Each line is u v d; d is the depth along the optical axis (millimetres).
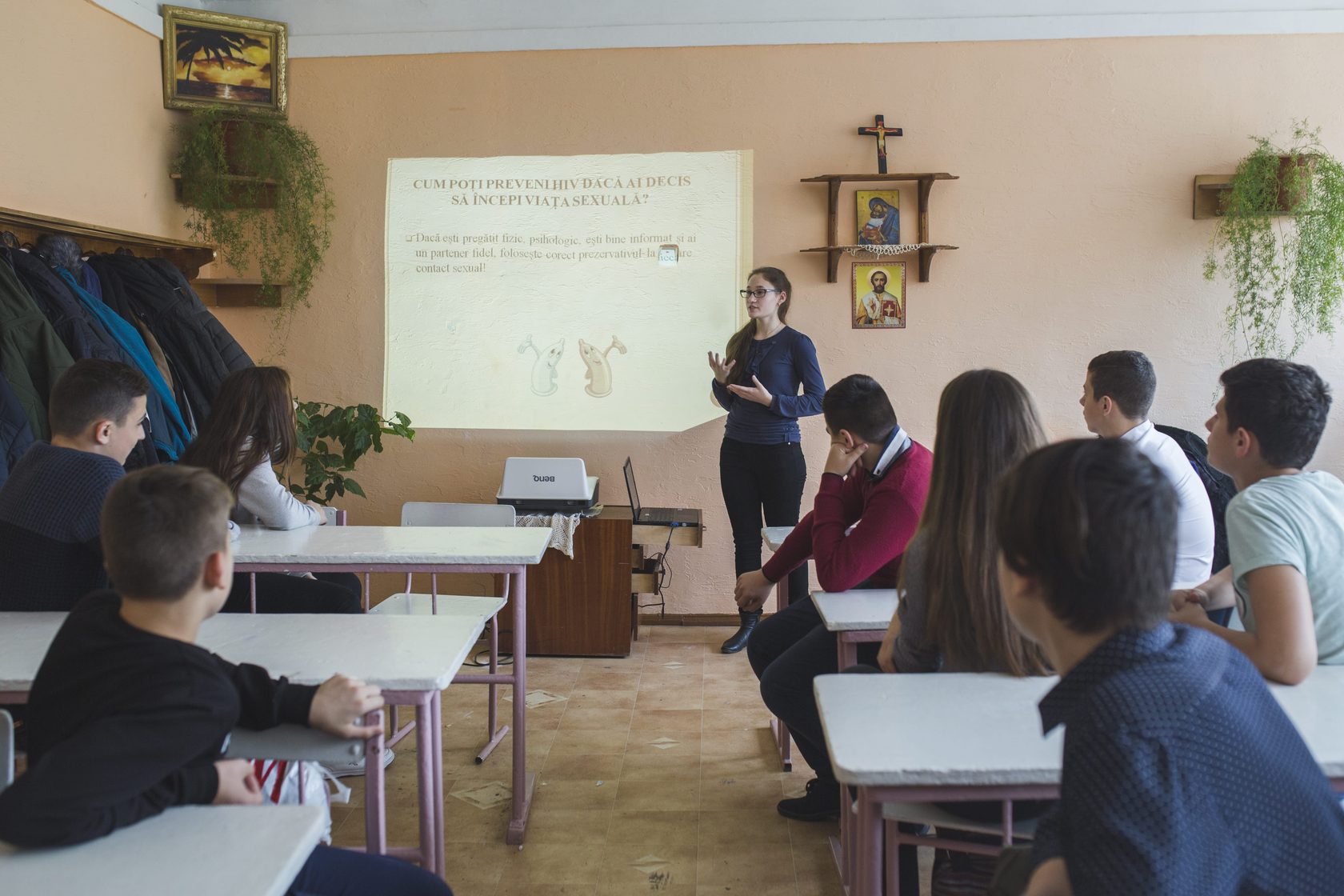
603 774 3109
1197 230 4500
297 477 4777
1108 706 910
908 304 4605
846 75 4555
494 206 4723
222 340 4004
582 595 4320
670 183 4656
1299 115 4418
